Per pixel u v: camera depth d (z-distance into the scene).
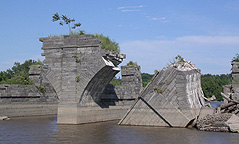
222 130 20.64
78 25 26.75
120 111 33.09
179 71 22.94
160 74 23.64
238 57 34.34
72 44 25.88
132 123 24.64
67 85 25.73
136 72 38.75
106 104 30.48
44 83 37.00
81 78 25.45
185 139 17.89
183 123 22.53
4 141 17.67
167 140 17.70
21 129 22.69
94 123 26.73
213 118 21.42
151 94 23.67
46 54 26.83
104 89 28.48
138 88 37.94
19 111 32.69
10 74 77.50
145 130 21.67
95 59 25.16
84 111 26.23
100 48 25.17
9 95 31.34
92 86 26.22
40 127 23.78
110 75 27.02
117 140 17.95
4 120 29.00
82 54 25.66
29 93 34.25
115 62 27.42
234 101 22.73
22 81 36.72
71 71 25.72
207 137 18.42
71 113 25.34
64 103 25.69
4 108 30.75
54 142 17.42
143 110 24.19
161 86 23.39
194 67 26.66
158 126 23.53
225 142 16.78
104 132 21.05
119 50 27.66
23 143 17.08
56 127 23.70
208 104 25.12
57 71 26.28
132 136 19.30
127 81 38.53
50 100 37.47
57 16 26.06
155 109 23.50
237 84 32.09
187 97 22.67
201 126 21.50
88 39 25.52
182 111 22.62
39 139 18.38
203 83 90.19
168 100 23.09
